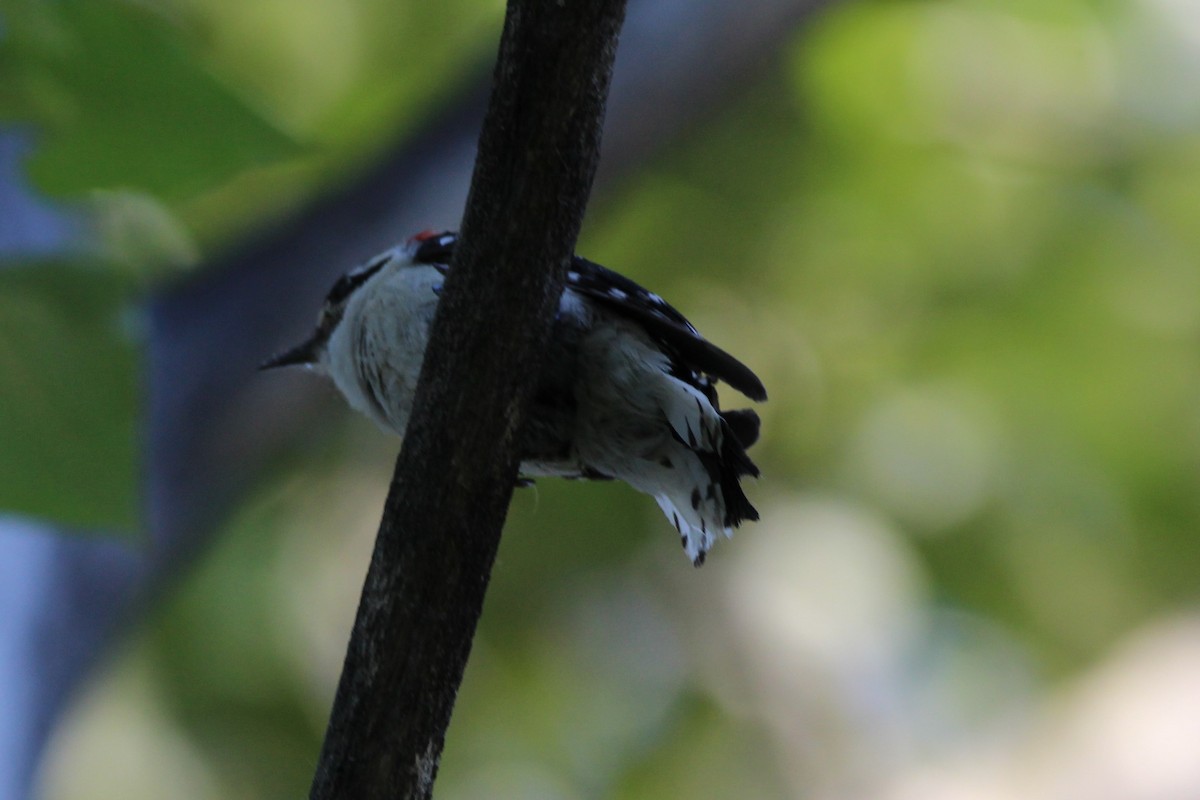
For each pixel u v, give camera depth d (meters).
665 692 12.96
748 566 12.74
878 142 12.28
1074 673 12.46
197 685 12.09
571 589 12.35
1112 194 12.41
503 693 12.81
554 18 3.50
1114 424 12.45
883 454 12.59
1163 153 12.39
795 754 12.91
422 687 3.71
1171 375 12.36
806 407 12.59
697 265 12.55
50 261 5.11
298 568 12.70
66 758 11.58
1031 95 12.33
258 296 8.32
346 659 3.76
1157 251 12.38
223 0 11.19
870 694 12.87
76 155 4.90
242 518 12.55
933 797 12.41
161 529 7.76
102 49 4.60
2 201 6.50
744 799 12.91
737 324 12.59
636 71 9.30
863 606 12.77
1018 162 12.38
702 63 9.38
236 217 11.05
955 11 12.02
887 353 12.59
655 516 11.96
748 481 12.66
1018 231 12.40
